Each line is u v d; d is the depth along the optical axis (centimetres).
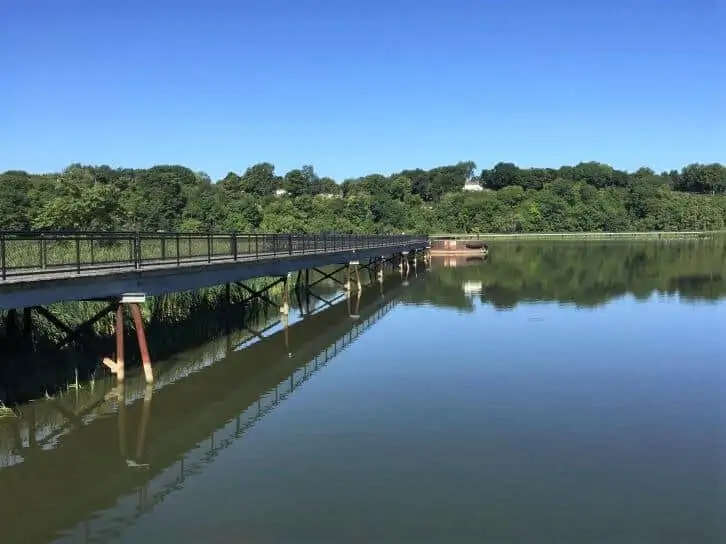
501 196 13775
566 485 943
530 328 2277
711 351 1878
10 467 1048
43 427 1245
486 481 955
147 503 901
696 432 1178
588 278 4128
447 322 2445
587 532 805
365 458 1049
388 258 5441
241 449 1102
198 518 849
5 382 1419
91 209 3981
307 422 1245
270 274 2420
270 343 2128
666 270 4669
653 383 1526
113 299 1532
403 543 777
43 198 4853
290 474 988
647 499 898
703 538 793
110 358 1633
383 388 1497
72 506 902
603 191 14212
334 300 3294
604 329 2245
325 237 3266
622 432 1177
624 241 9956
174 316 2139
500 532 803
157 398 1440
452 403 1366
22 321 1549
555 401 1378
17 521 859
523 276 4356
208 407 1370
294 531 807
